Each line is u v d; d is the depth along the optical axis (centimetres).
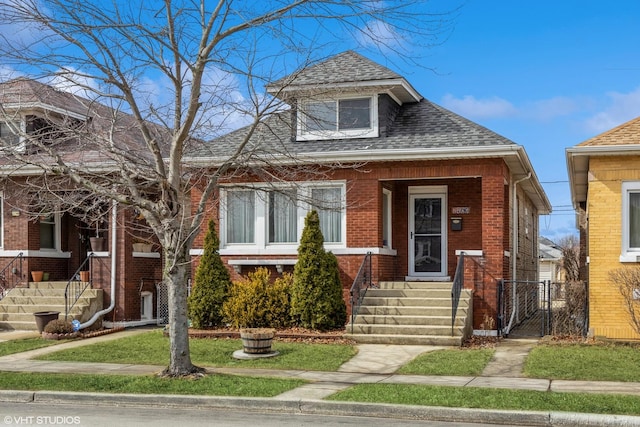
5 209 2055
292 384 1123
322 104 1802
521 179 2012
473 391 1043
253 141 1927
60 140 1292
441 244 1930
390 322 1628
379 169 1788
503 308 1697
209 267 1786
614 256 1525
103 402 1069
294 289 1702
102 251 2039
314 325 1673
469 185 1911
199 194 1869
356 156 1758
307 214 1723
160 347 1555
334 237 1834
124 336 1778
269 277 1848
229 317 1739
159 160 1201
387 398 1002
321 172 1661
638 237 1527
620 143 1509
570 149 1529
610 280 1517
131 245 2019
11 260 2044
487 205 1711
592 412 907
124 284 1981
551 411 912
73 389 1109
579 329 1594
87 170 1305
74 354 1480
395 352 1460
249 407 1020
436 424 909
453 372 1238
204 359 1408
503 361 1338
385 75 1834
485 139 1728
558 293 1934
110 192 1202
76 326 1773
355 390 1064
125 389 1100
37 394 1094
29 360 1427
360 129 1870
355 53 2003
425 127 1861
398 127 1895
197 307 1764
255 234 1877
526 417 908
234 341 1628
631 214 1533
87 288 1992
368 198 1791
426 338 1541
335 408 984
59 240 2175
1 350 1552
